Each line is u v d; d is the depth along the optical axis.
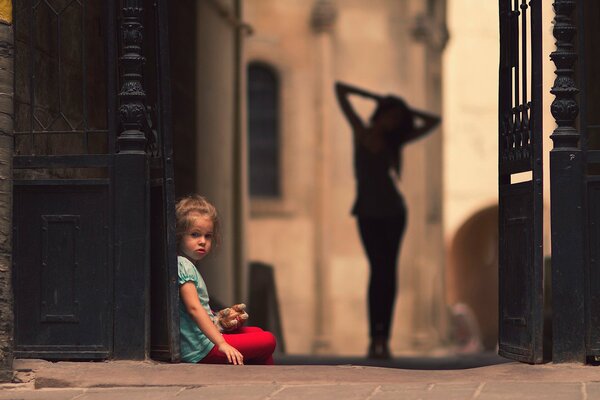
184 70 19.00
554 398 8.96
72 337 11.05
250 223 45.91
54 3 11.77
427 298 44.91
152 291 11.29
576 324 10.70
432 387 9.59
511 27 11.59
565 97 10.91
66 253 11.08
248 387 9.78
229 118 24.78
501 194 11.59
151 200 11.34
